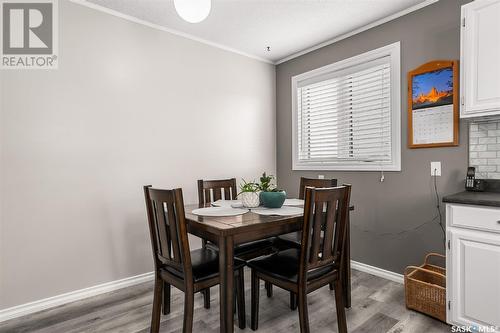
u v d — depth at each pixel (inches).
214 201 103.3
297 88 140.1
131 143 103.7
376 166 108.8
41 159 86.4
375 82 111.3
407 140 100.1
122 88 101.6
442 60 90.0
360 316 79.8
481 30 72.6
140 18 104.3
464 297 68.9
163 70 111.3
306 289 62.5
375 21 107.1
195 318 80.0
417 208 97.9
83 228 93.7
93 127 95.5
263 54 139.3
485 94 72.2
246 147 138.5
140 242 105.9
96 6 95.7
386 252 106.7
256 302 73.4
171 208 61.6
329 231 66.0
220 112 128.6
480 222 66.0
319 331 73.4
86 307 87.0
